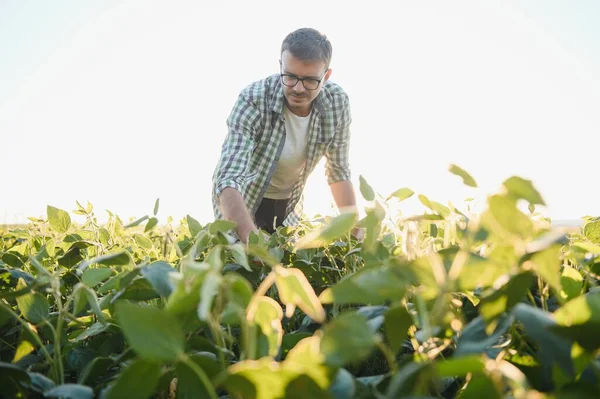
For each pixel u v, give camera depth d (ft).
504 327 1.92
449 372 1.55
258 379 1.57
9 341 3.76
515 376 1.44
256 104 9.36
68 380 3.32
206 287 1.62
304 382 1.56
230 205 7.78
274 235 4.99
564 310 1.75
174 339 1.60
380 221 2.46
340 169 10.66
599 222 4.45
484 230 1.97
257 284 4.52
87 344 3.48
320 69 8.82
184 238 6.04
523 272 1.85
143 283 2.90
